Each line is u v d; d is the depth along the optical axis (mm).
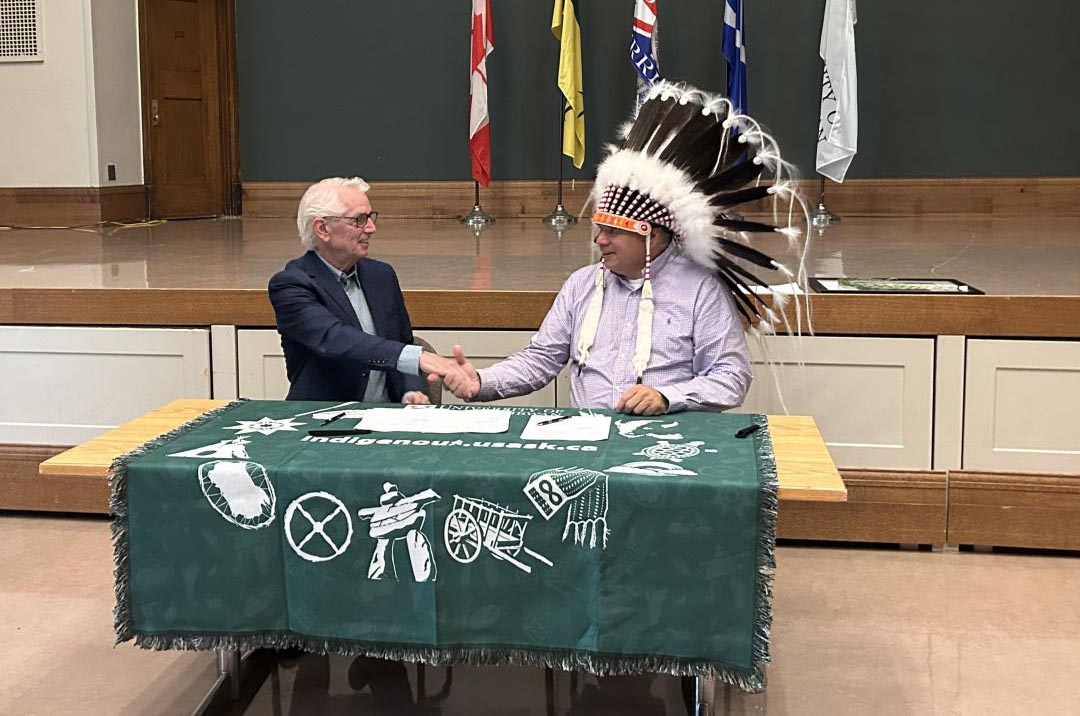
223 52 9367
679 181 2871
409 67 9258
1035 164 8812
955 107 8820
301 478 2314
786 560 3840
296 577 2357
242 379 4141
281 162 9469
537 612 2311
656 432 2617
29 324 4211
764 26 8859
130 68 8797
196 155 9359
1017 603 3457
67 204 8477
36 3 8352
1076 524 3818
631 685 2924
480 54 8273
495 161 9219
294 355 3273
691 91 2984
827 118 8164
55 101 8414
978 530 3877
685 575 2258
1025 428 3824
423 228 8133
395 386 3332
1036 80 8750
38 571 3736
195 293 4117
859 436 3910
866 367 3873
